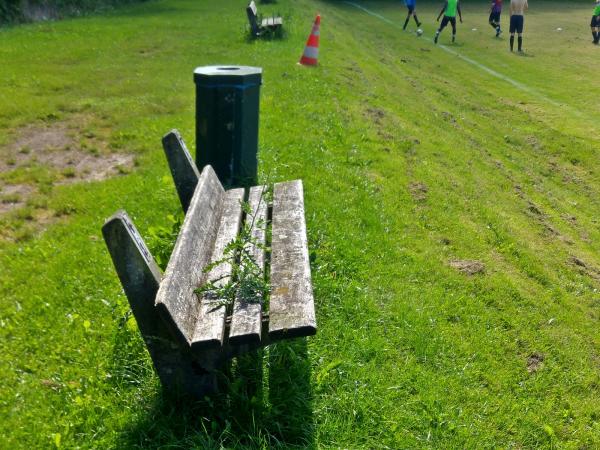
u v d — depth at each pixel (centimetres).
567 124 1416
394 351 400
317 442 309
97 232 515
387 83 1407
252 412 308
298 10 2495
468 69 1919
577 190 1072
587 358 479
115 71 1236
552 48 2398
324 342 389
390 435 329
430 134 1041
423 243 579
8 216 548
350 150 771
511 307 512
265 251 375
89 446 292
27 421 305
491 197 813
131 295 285
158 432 301
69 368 343
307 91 1034
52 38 1661
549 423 382
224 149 552
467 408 370
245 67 583
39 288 425
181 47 1556
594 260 740
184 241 328
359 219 576
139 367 340
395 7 3534
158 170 664
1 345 362
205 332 280
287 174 644
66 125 850
